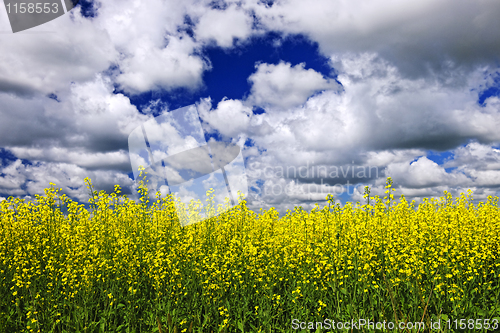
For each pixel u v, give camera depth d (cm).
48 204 712
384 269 534
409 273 493
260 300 519
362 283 512
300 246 590
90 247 569
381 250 565
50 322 464
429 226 643
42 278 566
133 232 703
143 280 569
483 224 730
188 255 574
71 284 509
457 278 516
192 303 514
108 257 596
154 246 614
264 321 471
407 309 485
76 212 732
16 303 479
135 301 519
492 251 643
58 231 696
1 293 513
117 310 530
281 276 569
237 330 491
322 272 529
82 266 531
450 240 567
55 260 562
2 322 460
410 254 557
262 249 641
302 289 512
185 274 566
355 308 468
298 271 553
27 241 680
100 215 743
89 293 511
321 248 566
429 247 594
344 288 496
